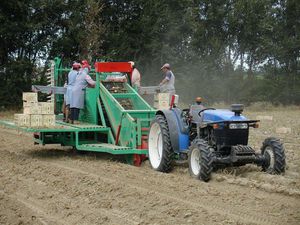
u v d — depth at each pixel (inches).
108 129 470.3
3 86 1077.8
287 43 1416.1
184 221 252.4
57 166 418.0
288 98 1411.2
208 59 1343.5
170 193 313.0
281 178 343.6
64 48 1141.7
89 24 1103.6
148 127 437.4
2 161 447.5
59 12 1133.1
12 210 285.4
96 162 438.9
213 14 1389.0
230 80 1386.6
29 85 1098.1
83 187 332.5
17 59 1093.1
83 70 506.6
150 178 358.3
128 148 427.5
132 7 1253.7
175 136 387.5
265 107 1387.8
